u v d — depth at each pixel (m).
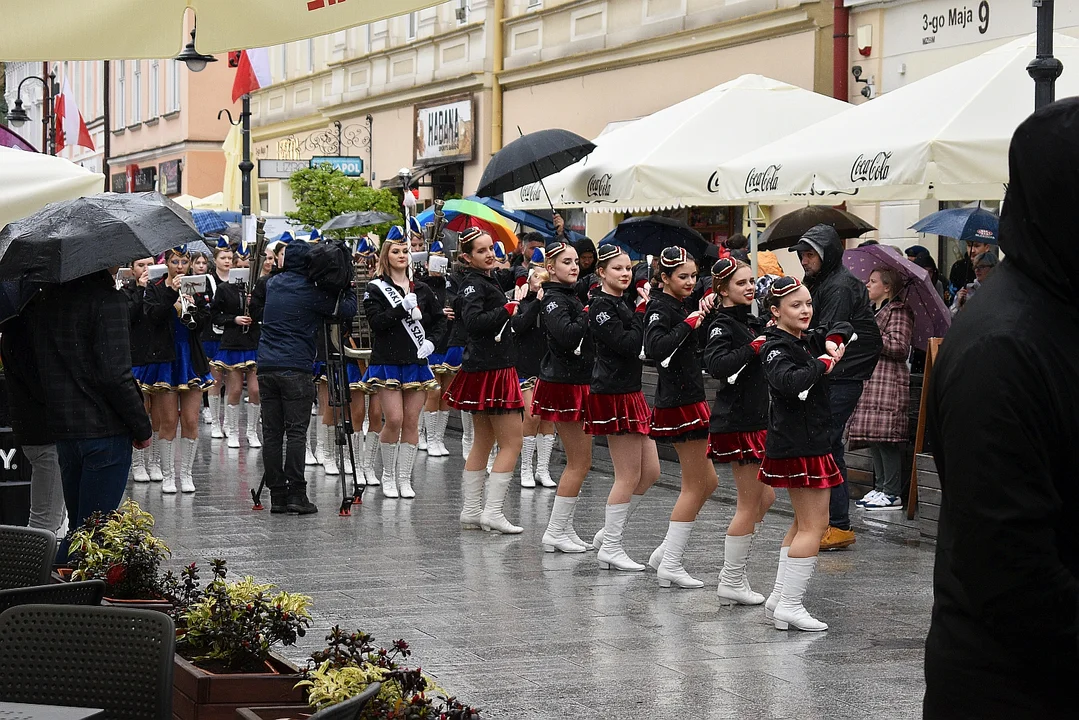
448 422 21.55
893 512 13.29
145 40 5.01
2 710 4.24
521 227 25.84
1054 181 3.36
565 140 15.91
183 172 47.41
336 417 13.55
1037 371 3.36
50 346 8.97
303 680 4.94
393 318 13.98
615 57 24.78
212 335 18.97
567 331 11.00
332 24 4.92
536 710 7.15
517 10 28.34
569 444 11.45
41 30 4.91
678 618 9.23
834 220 16.12
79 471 9.17
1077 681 3.39
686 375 9.98
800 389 8.57
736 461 9.41
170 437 14.79
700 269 16.66
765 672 7.90
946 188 12.87
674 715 7.09
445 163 30.80
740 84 16.48
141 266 14.40
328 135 36.66
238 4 4.98
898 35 18.66
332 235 25.05
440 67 31.33
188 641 5.93
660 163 15.34
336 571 10.68
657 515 13.41
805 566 8.86
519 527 12.51
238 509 13.76
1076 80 11.51
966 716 3.47
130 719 4.69
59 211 9.09
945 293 17.16
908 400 13.06
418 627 8.90
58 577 7.32
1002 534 3.32
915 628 8.92
